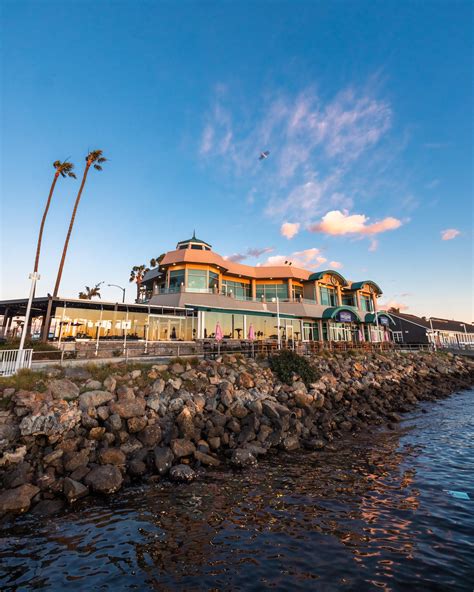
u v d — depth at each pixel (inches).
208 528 294.0
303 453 503.2
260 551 258.2
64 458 407.5
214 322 1190.3
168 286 1359.5
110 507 335.3
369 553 252.1
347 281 1872.5
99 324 995.3
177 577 229.6
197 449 478.0
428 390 1069.1
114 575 232.4
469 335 2802.7
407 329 2271.2
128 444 457.7
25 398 462.9
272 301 1566.2
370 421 694.5
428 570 230.8
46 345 837.8
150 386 605.9
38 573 235.3
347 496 354.0
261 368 833.5
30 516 315.9
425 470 427.2
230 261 1556.3
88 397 505.4
